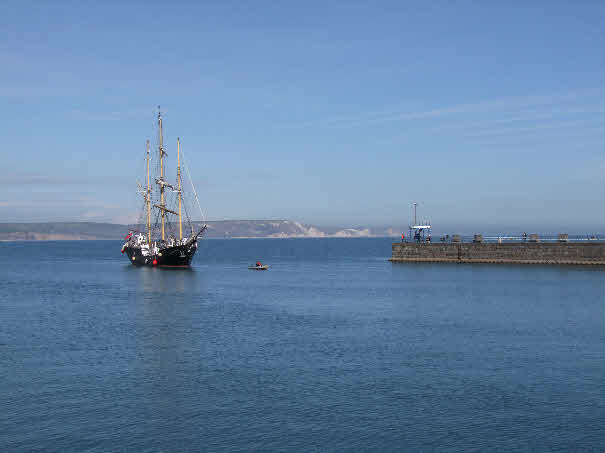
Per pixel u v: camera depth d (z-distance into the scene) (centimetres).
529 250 11269
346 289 8888
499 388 3425
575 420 2917
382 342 4734
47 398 3284
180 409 3102
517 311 6269
